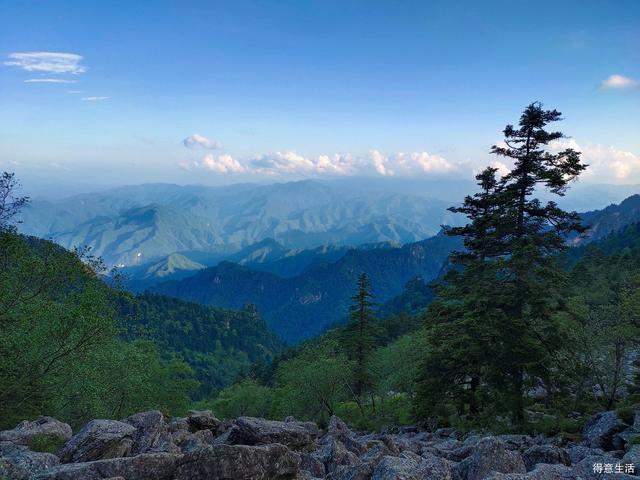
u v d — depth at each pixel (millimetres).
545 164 24531
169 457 11438
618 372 25203
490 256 27328
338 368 44969
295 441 16391
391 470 11266
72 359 20172
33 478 10195
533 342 22703
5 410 20172
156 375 45281
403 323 123938
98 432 14070
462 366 27594
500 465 12344
